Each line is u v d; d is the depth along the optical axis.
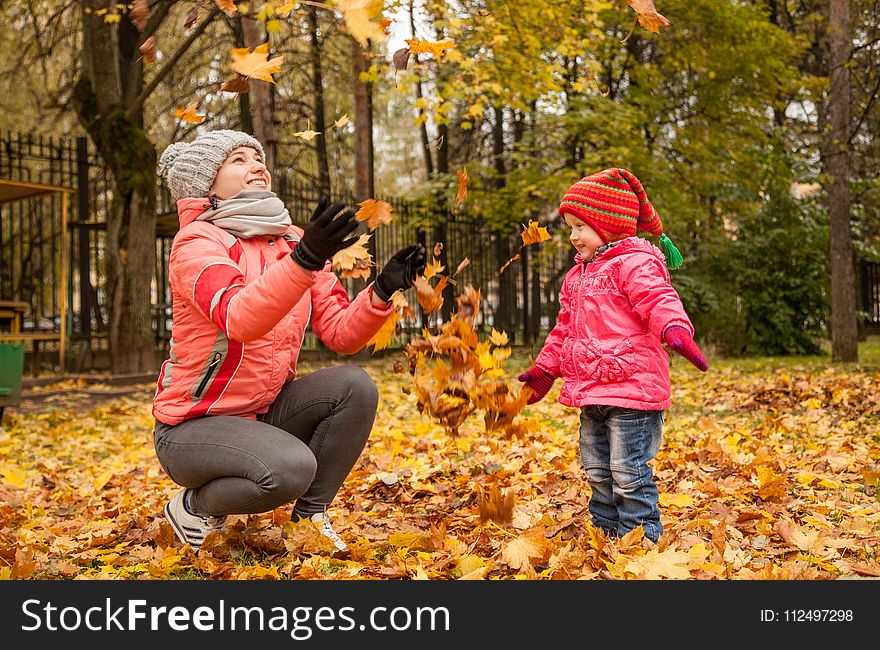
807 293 14.43
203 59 14.95
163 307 12.93
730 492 3.75
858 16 14.04
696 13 13.92
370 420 2.88
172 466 2.75
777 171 14.80
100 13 9.38
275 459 2.59
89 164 12.12
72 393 9.58
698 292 14.06
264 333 2.47
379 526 3.33
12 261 11.54
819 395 7.29
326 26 13.48
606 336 2.82
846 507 3.48
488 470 4.33
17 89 16.61
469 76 11.20
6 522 3.70
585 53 10.88
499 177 15.55
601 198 2.90
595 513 2.99
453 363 2.77
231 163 2.78
